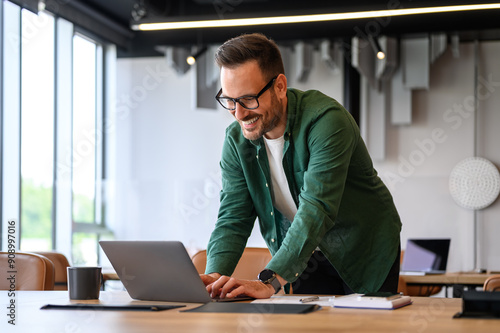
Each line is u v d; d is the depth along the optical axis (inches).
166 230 272.8
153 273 56.8
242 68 63.9
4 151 212.1
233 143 76.2
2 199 211.0
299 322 43.3
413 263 169.6
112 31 266.8
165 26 197.0
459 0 175.8
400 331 39.2
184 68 268.4
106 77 275.0
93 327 41.8
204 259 87.9
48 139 232.2
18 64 215.3
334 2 255.3
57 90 236.5
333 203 66.0
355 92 262.5
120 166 277.3
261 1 258.8
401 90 261.7
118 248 57.4
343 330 39.6
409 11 177.6
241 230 76.7
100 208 264.2
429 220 260.5
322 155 67.3
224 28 267.3
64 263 131.6
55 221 235.5
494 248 255.0
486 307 46.6
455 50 254.1
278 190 77.8
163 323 43.3
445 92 263.7
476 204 255.3
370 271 77.1
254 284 59.3
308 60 263.0
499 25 248.2
